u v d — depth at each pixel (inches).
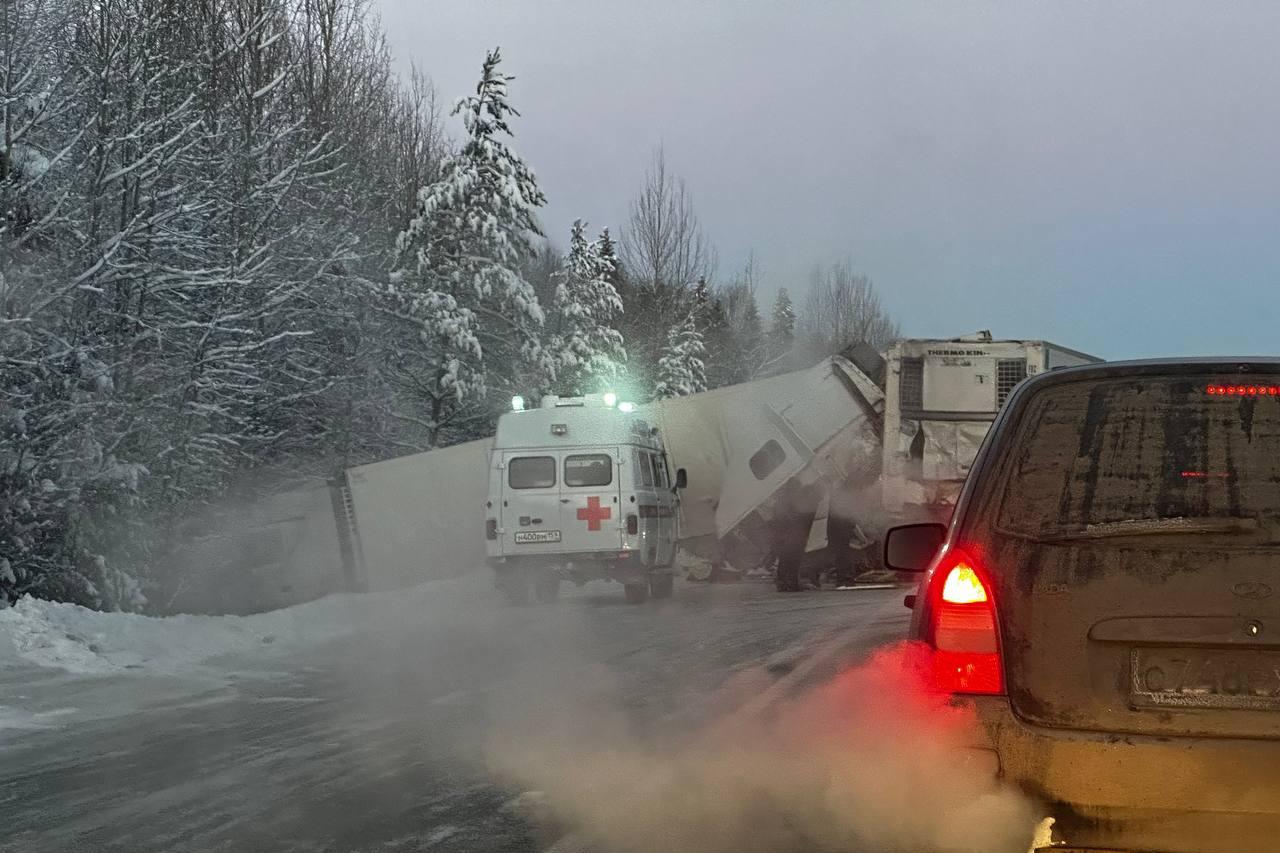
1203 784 158.7
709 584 960.9
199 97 754.8
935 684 172.6
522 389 1234.0
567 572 756.6
